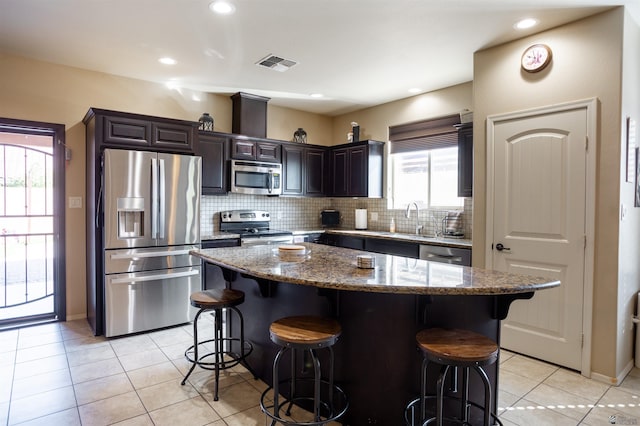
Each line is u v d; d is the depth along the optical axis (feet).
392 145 16.89
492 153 10.51
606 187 8.56
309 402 7.38
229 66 12.32
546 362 9.61
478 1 8.23
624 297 8.86
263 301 8.53
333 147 18.35
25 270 13.65
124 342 10.73
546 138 9.49
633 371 9.21
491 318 6.71
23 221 13.46
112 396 7.77
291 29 9.64
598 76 8.60
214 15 8.93
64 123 12.26
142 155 11.31
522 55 9.88
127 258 11.09
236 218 16.14
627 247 8.93
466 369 6.15
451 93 14.47
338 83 14.15
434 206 15.51
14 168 13.11
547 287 5.77
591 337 8.82
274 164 16.25
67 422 6.85
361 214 17.65
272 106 17.53
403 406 6.51
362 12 8.80
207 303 7.71
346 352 6.86
